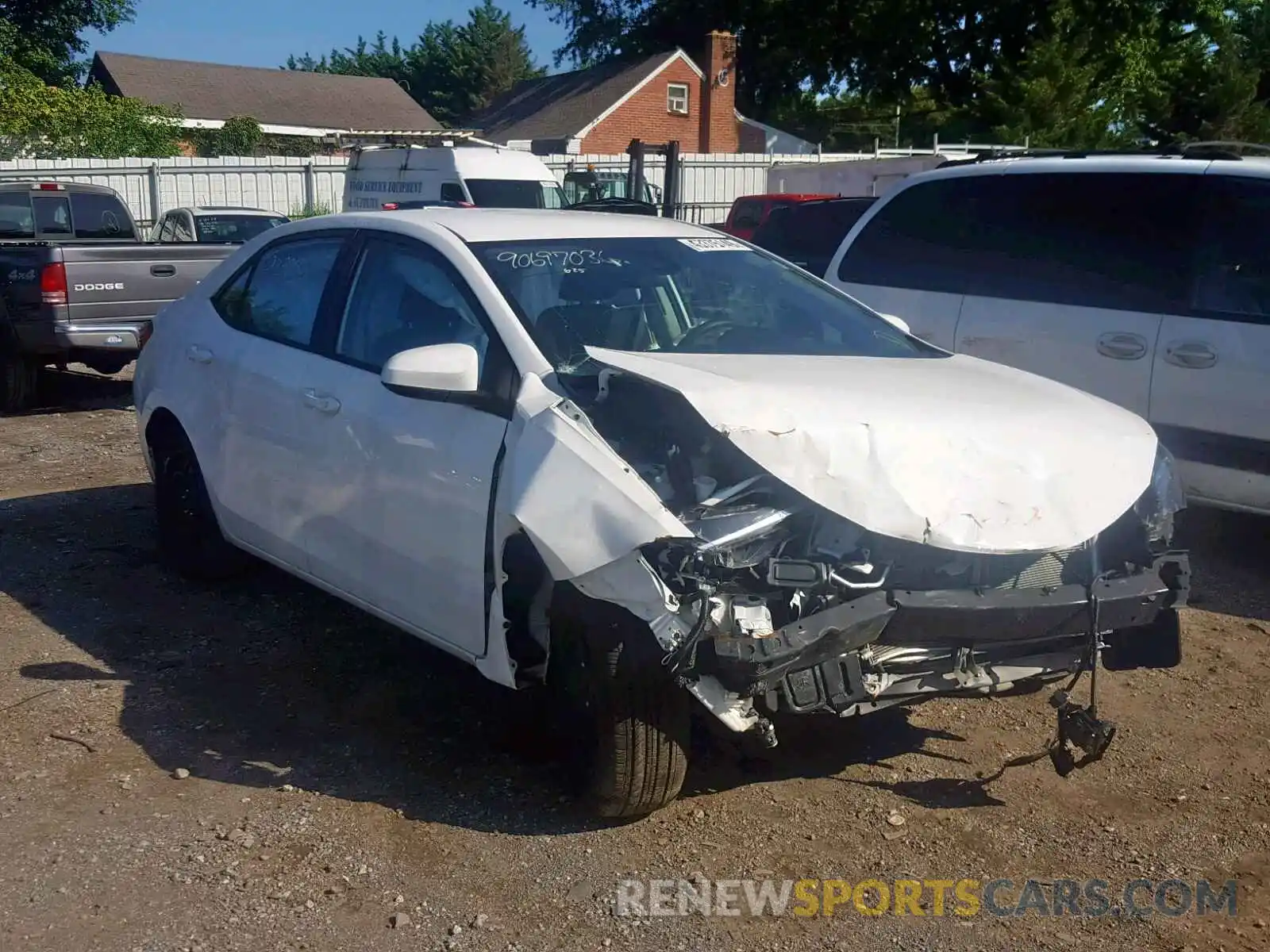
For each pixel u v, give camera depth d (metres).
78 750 4.27
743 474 3.54
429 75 86.00
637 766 3.60
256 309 5.32
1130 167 6.39
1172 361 5.99
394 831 3.76
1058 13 39.25
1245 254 5.89
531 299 4.26
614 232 4.85
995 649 3.65
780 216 15.22
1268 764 4.19
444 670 4.96
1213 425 5.89
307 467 4.67
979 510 3.51
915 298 7.10
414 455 4.12
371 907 3.38
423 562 4.12
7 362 10.45
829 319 4.81
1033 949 3.21
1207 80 38.16
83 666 4.98
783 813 3.86
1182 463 6.04
